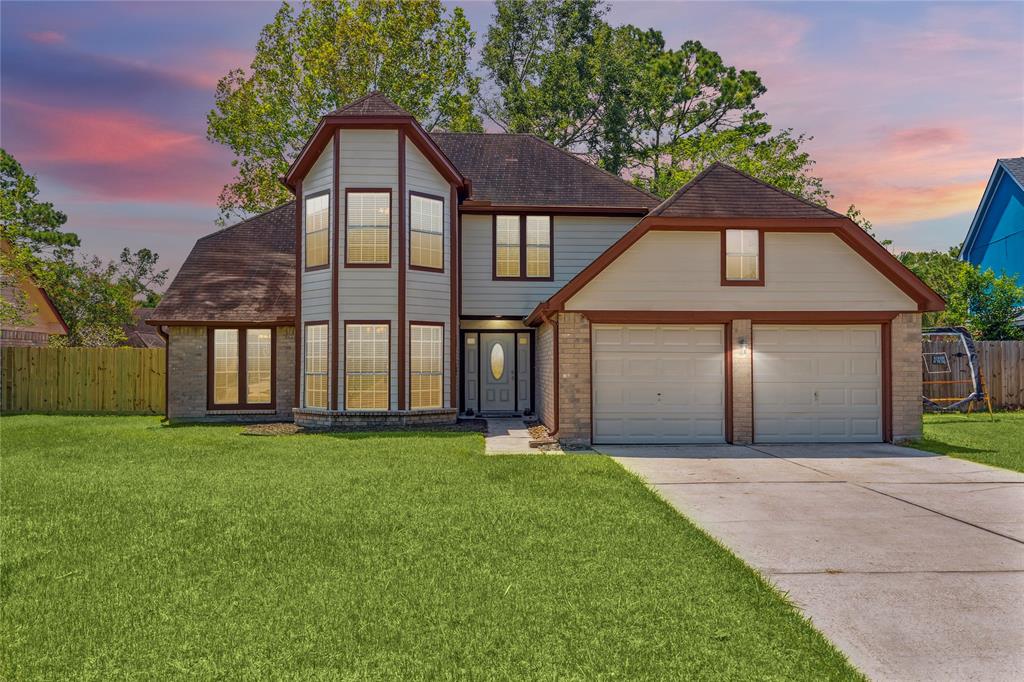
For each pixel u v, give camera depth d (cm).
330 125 1612
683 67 3959
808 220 1352
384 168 1628
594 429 1372
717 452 1257
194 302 1841
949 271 3100
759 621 444
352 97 3036
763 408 1392
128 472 980
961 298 2597
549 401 1505
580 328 1355
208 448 1232
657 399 1382
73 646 402
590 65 4047
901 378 1386
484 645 402
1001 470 1062
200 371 1816
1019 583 531
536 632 422
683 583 514
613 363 1381
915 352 1391
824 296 1385
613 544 616
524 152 2162
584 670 372
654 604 471
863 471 1052
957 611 474
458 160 2100
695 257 1377
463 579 518
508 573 534
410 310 1636
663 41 4244
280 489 852
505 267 1912
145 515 714
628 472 1002
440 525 677
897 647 416
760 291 1381
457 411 1722
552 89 4019
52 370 2188
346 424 1593
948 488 915
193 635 416
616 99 4072
